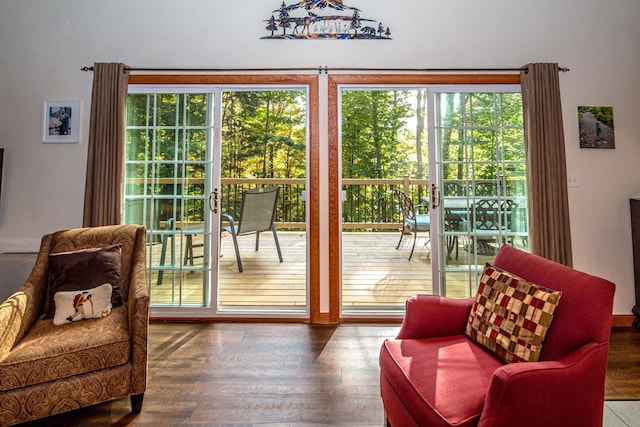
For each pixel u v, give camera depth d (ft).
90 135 8.84
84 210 8.79
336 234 9.20
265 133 20.72
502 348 4.45
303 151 20.84
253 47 9.30
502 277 5.06
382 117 20.10
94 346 5.30
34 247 9.21
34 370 4.97
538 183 8.70
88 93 9.30
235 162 20.59
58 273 6.49
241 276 12.94
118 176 8.85
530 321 4.32
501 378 3.44
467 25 9.26
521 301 4.55
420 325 5.29
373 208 18.95
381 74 9.23
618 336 8.38
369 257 15.23
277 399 5.89
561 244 8.61
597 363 3.78
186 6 9.30
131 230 7.57
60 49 9.30
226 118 20.53
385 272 13.29
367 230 19.74
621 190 9.16
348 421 5.35
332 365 7.00
